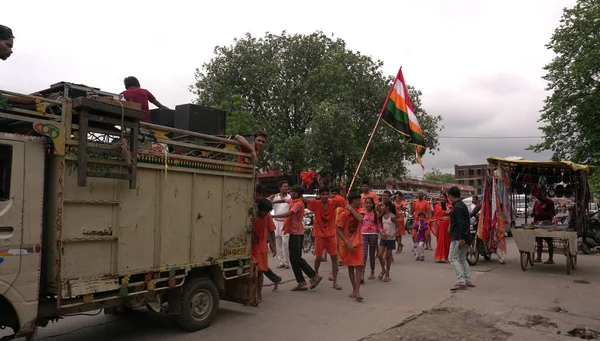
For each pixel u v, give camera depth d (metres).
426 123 26.23
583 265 11.29
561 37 24.83
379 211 9.23
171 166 5.34
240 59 25.55
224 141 6.16
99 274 4.61
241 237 6.34
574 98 24.72
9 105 4.32
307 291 8.08
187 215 5.55
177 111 6.52
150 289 5.07
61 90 5.41
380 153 26.72
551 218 11.50
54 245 4.31
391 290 8.15
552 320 6.13
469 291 8.02
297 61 26.33
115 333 5.61
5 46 4.55
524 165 11.16
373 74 26.38
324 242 8.35
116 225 4.77
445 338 5.40
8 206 4.05
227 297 6.80
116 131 4.76
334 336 5.45
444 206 11.90
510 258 12.61
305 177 10.87
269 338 5.38
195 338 5.39
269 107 26.42
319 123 22.52
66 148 4.36
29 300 4.16
